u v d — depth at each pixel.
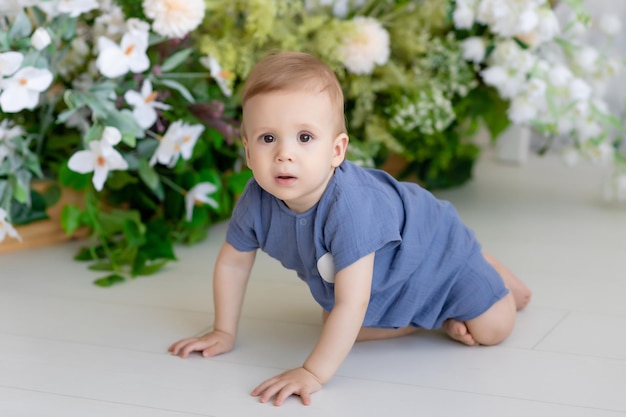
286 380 1.18
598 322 1.50
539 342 1.40
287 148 1.15
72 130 2.03
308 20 2.13
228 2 2.07
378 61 2.14
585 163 3.10
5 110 1.64
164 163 1.93
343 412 1.14
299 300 1.62
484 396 1.19
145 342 1.40
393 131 2.36
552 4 2.43
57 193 1.98
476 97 2.42
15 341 1.40
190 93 1.96
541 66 2.22
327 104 1.17
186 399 1.18
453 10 2.22
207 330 1.46
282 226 1.25
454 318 1.37
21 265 1.86
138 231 1.83
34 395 1.19
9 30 1.69
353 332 1.20
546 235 2.14
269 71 1.17
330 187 1.21
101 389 1.21
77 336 1.42
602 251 1.99
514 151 3.11
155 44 1.96
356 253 1.18
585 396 1.19
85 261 1.89
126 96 1.77
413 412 1.14
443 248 1.33
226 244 1.34
